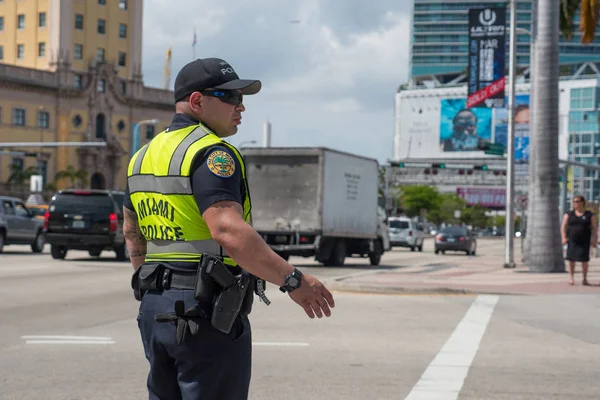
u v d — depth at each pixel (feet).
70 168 355.97
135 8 389.60
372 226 112.57
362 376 30.42
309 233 98.02
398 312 51.98
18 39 370.73
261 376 30.25
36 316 47.09
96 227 100.37
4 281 70.18
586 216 71.10
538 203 92.32
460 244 171.01
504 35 119.96
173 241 12.92
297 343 38.34
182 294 12.73
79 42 368.27
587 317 50.37
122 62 385.50
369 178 111.75
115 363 32.45
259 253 12.32
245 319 13.21
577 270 97.71
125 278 75.10
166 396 13.46
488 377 30.58
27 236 122.72
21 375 29.86
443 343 39.04
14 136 339.77
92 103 366.84
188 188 12.67
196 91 13.33
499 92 120.67
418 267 106.42
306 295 12.60
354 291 67.41
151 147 13.37
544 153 91.45
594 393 27.96
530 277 84.28
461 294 65.67
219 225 12.32
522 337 41.42
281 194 99.19
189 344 12.67
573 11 107.45
